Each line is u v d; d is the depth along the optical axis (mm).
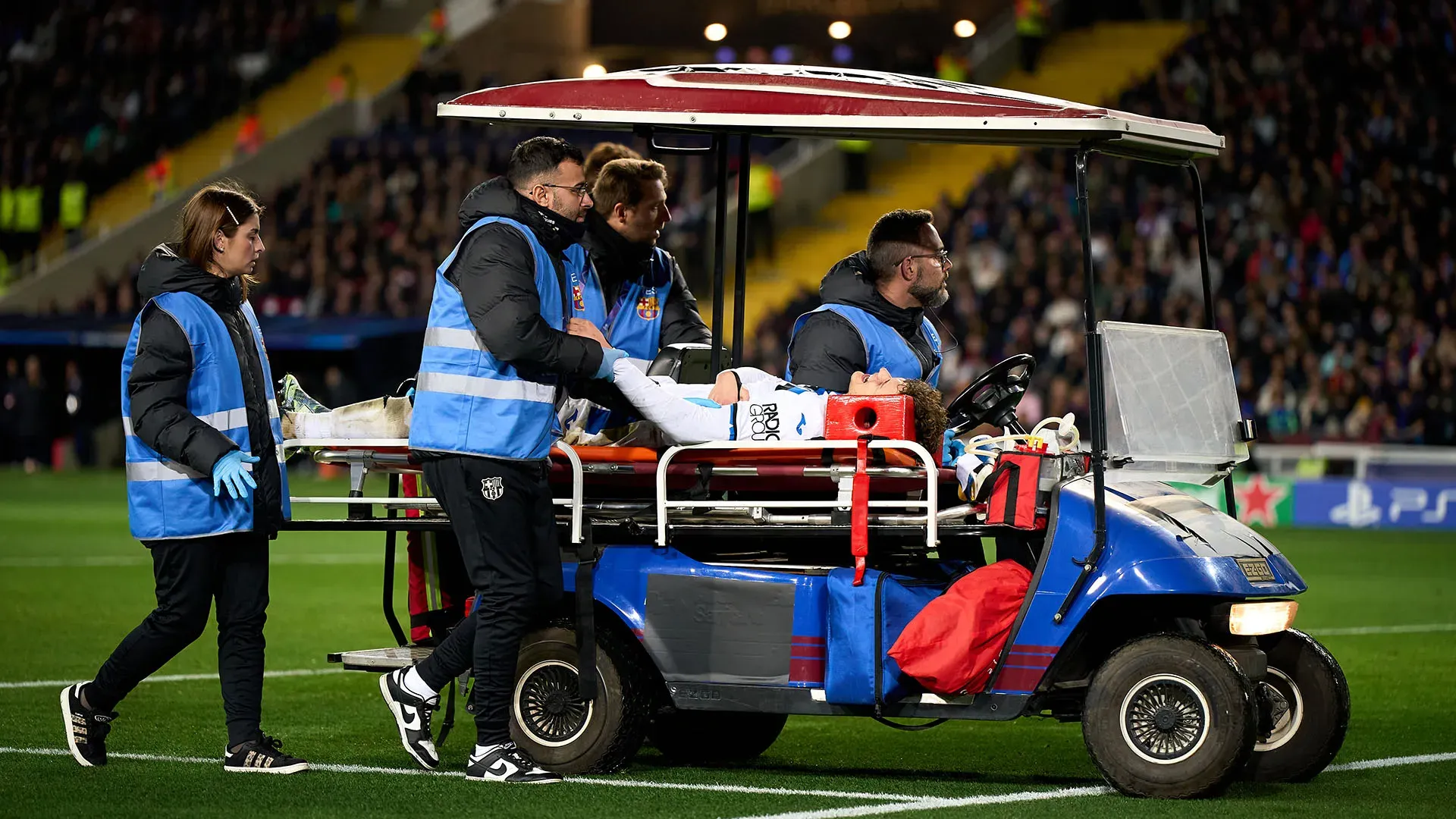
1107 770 21297
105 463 112562
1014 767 24328
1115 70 111062
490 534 21656
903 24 111438
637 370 22000
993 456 22078
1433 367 85188
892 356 24031
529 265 21578
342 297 111188
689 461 22609
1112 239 93062
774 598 22250
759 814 20031
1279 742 22703
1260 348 86875
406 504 22781
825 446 21609
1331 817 20250
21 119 138500
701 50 115125
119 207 133500
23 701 28719
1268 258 91000
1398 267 93125
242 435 22094
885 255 24109
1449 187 98938
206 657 35312
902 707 21734
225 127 137750
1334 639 39812
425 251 112375
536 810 20234
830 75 22625
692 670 22469
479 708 22062
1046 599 21281
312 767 23125
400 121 126688
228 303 22281
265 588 22750
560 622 22969
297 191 123625
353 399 102250
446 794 21172
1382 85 105750
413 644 24828
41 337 111188
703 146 26609
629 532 23000
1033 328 88812
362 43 142000
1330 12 109688
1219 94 103875
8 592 47094
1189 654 20891
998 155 104688
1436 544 68250
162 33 142000
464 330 21656
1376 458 79625
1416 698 30922
